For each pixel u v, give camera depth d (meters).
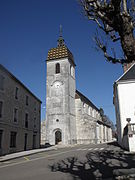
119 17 5.64
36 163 13.22
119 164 10.71
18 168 11.46
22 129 25.20
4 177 8.88
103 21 6.53
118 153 16.70
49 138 41.62
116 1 5.45
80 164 11.55
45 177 8.37
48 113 43.41
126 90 22.88
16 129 23.41
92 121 46.25
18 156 17.91
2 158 16.42
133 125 18.33
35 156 18.42
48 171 9.84
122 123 22.12
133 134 17.69
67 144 39.94
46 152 22.81
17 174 9.50
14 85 23.66
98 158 13.98
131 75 23.73
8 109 21.78
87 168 10.00
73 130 43.06
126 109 22.34
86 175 8.29
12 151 21.86
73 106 45.41
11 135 22.25
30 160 15.26
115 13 5.66
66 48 46.78
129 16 5.72
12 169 11.20
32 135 28.72
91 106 57.56
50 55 47.16
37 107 31.98
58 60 46.16
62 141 40.53
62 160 14.01
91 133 44.47
